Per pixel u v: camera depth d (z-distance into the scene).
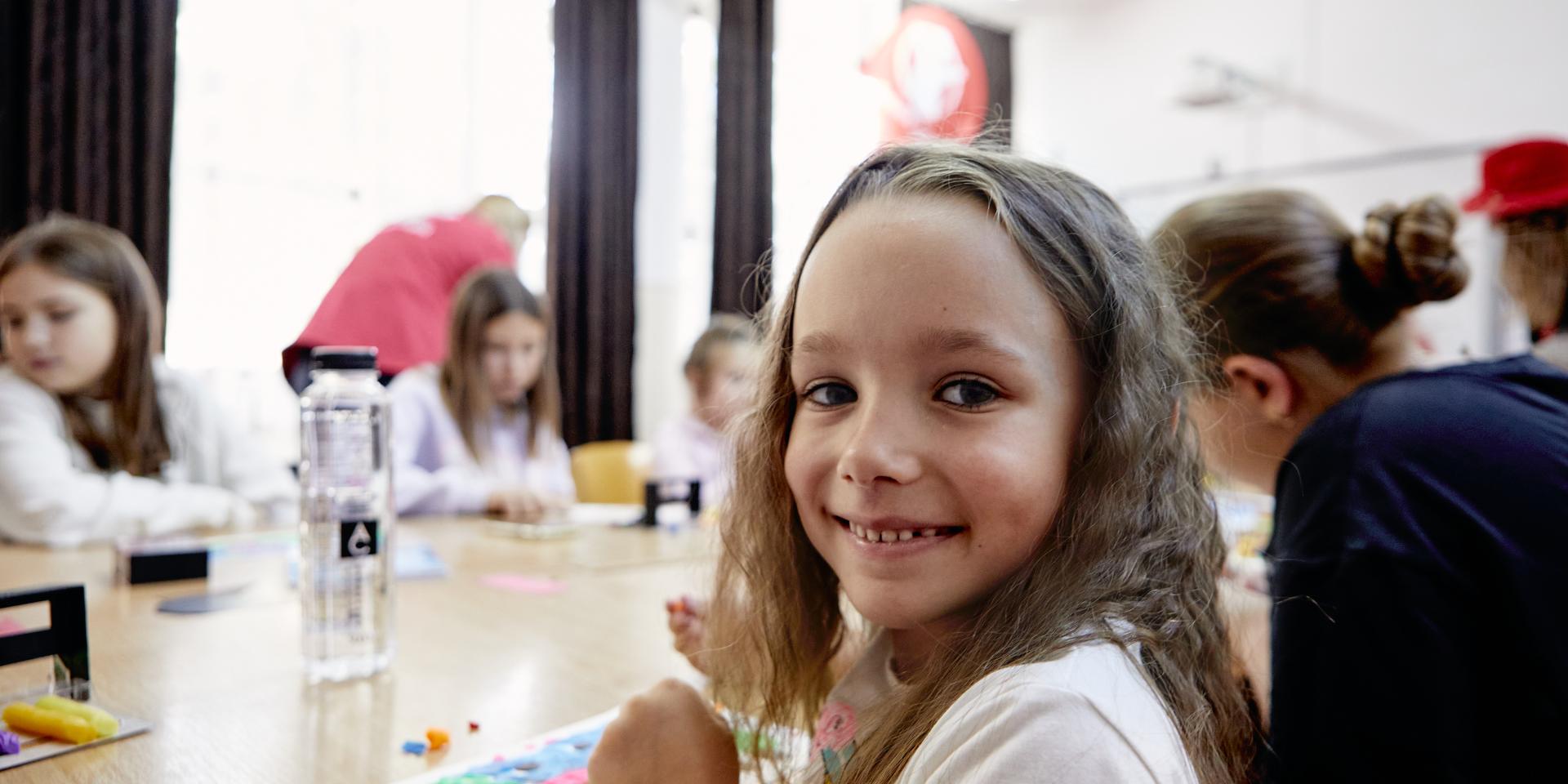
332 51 3.08
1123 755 0.40
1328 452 0.68
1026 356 0.48
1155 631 0.49
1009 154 0.58
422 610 0.98
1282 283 0.79
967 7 4.54
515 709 0.69
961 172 0.52
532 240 3.59
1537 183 0.99
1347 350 0.80
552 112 3.50
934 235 0.49
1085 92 4.50
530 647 0.85
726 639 0.67
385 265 2.36
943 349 0.48
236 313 2.89
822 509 0.54
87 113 2.64
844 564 0.52
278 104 2.98
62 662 0.68
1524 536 0.60
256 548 1.30
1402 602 0.61
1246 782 0.63
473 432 2.08
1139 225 0.61
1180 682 0.50
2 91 2.54
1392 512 0.63
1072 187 0.54
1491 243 2.69
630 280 3.70
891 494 0.48
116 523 1.41
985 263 0.48
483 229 2.57
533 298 2.15
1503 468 0.63
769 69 3.95
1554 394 0.71
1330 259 0.80
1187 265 0.81
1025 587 0.49
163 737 0.62
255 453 1.76
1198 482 0.60
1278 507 0.72
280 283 2.97
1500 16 3.27
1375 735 0.61
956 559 0.49
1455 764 0.60
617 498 2.52
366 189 3.15
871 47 4.31
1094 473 0.50
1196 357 0.69
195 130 2.83
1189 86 3.79
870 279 0.49
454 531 1.55
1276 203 0.84
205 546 1.12
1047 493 0.49
